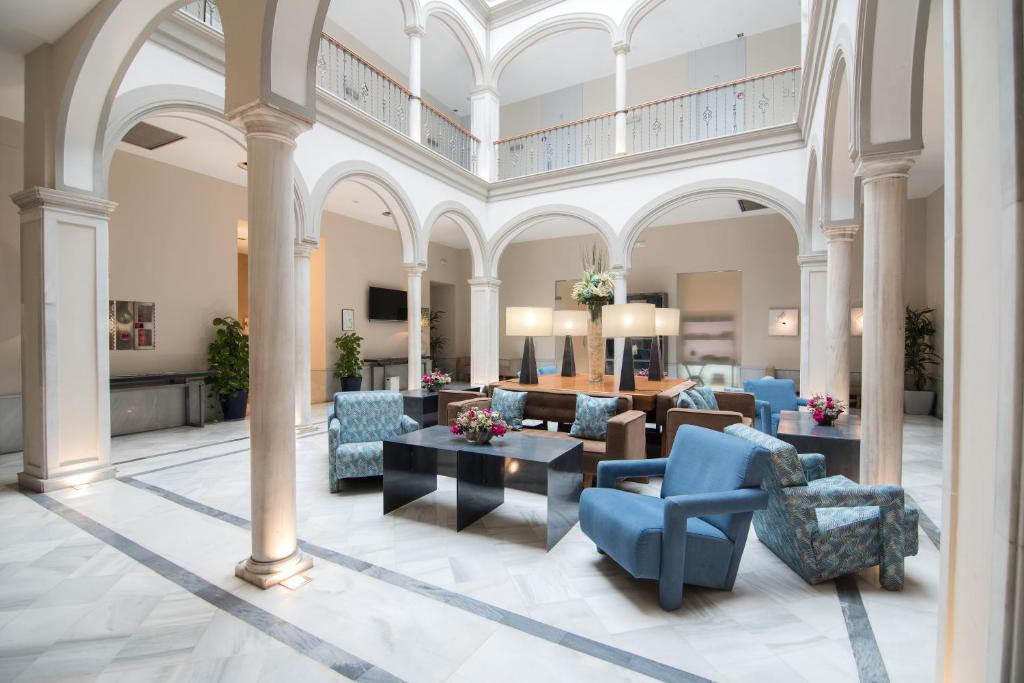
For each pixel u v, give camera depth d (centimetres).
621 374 565
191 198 848
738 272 1212
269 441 294
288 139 301
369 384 1220
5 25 438
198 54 568
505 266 1498
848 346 599
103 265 497
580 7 993
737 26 1105
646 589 287
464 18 1028
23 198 464
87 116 473
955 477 150
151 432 755
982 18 133
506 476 442
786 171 797
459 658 225
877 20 331
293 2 286
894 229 357
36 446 471
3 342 634
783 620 254
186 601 274
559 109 1359
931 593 280
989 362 131
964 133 145
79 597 278
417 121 921
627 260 938
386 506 406
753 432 319
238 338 867
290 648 233
